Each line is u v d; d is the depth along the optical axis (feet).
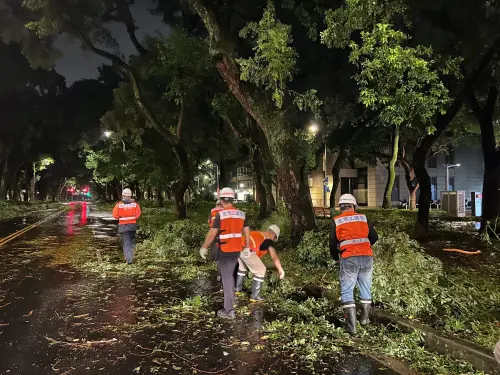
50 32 55.06
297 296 25.81
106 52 66.18
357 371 15.33
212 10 40.37
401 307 20.97
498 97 64.64
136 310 22.89
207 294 26.53
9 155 168.76
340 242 19.49
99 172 155.22
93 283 29.73
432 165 188.65
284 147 40.34
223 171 95.50
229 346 17.65
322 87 67.92
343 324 20.59
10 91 135.95
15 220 103.65
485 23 40.98
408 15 37.65
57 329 19.72
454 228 62.18
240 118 73.92
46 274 33.01
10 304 24.08
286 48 36.73
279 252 37.17
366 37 28.12
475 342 16.69
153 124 70.33
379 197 174.60
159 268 35.58
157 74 69.15
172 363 15.93
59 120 159.84
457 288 22.18
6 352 16.89
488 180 50.55
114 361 16.07
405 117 29.66
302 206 40.37
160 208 140.15
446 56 36.83
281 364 15.90
